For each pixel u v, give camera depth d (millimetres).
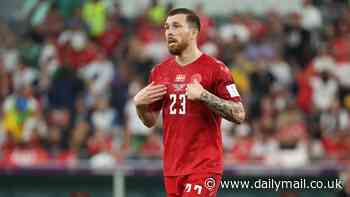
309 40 58938
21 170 43438
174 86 23984
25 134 50469
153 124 25031
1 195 43531
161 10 61812
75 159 47094
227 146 47312
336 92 54281
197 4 65312
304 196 41219
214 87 23797
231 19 64250
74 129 49969
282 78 55031
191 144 23797
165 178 24172
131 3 68562
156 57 58719
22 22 65688
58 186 43281
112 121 51344
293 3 69312
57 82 55125
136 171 42125
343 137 48406
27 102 52438
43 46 61625
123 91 53406
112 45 60469
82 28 61688
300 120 47844
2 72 58281
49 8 64562
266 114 48719
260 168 41531
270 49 58531
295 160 44125
